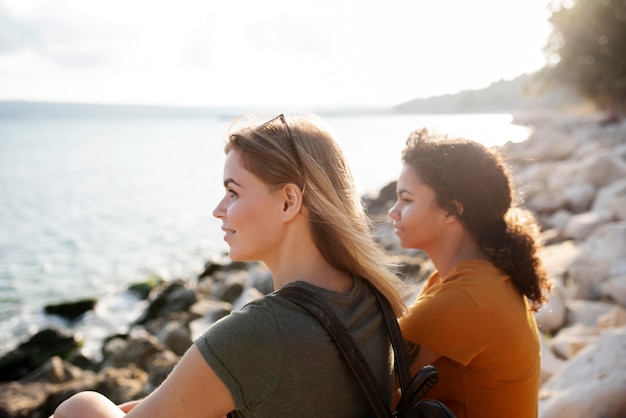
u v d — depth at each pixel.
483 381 1.97
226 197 1.57
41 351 9.86
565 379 3.68
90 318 12.07
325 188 1.51
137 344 8.39
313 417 1.33
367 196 20.52
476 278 2.02
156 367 7.18
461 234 2.19
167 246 19.83
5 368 9.45
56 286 14.80
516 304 2.05
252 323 1.30
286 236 1.52
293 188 1.49
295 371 1.30
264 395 1.28
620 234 7.01
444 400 2.03
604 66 38.47
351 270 1.55
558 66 40.88
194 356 1.28
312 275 1.50
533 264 2.10
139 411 1.29
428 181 2.17
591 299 6.69
